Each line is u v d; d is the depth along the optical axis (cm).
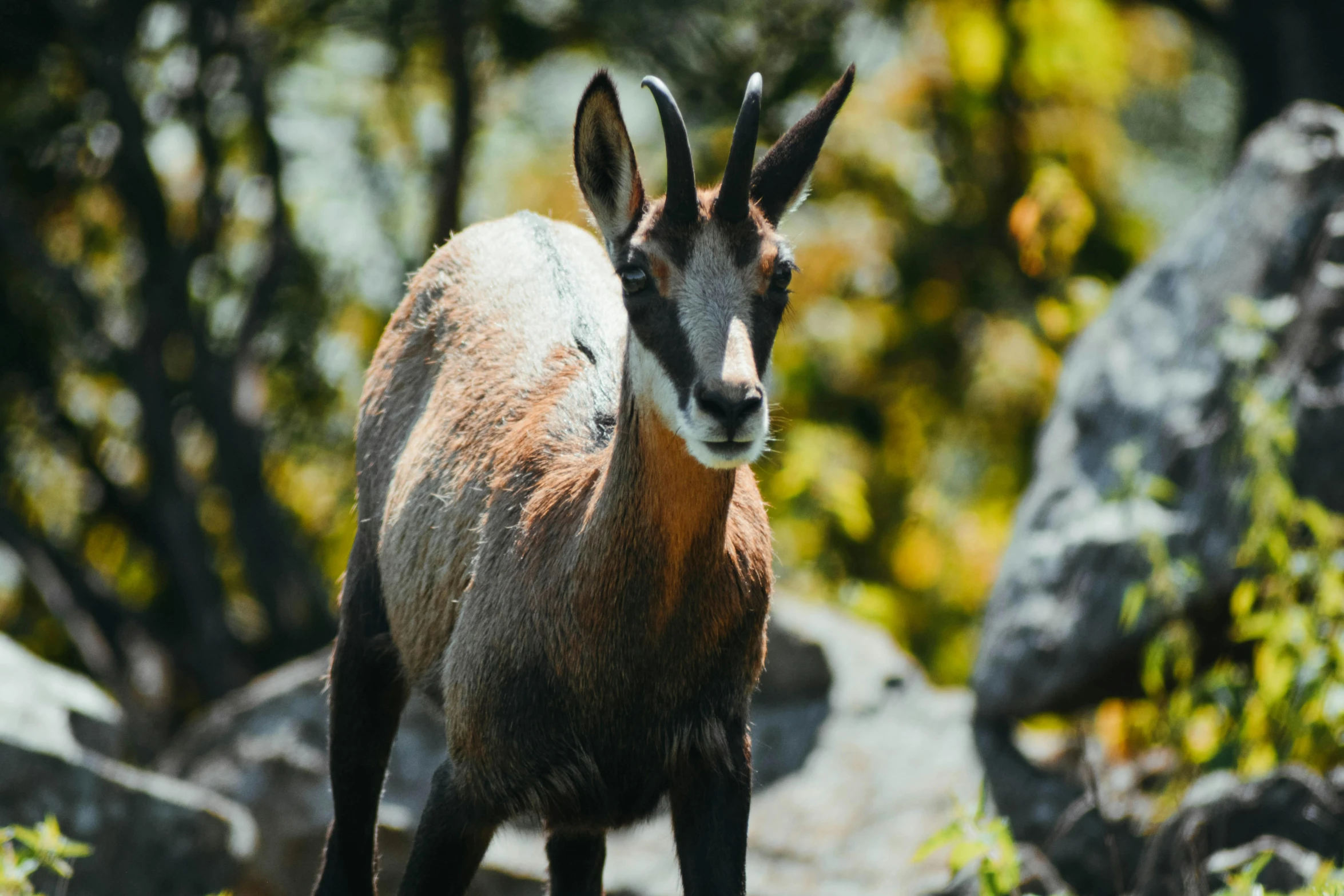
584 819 575
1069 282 1438
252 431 1736
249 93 1712
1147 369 1035
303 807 1103
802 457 1544
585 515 552
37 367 1814
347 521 1972
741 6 1720
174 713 1891
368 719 693
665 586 539
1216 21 1908
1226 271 1021
